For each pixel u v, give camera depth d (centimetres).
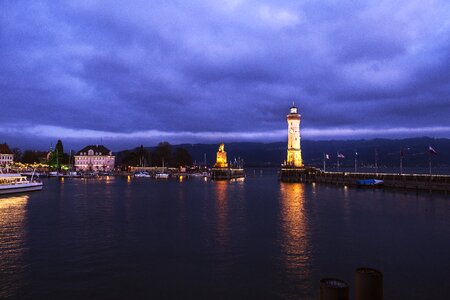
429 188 10338
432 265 3256
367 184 12600
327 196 9838
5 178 10350
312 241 4188
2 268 3192
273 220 5656
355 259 3456
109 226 5134
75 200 8719
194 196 10031
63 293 2653
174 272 3108
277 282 2872
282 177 18450
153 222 5469
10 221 5544
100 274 3053
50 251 3750
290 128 18888
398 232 4659
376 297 1379
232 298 2581
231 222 5475
